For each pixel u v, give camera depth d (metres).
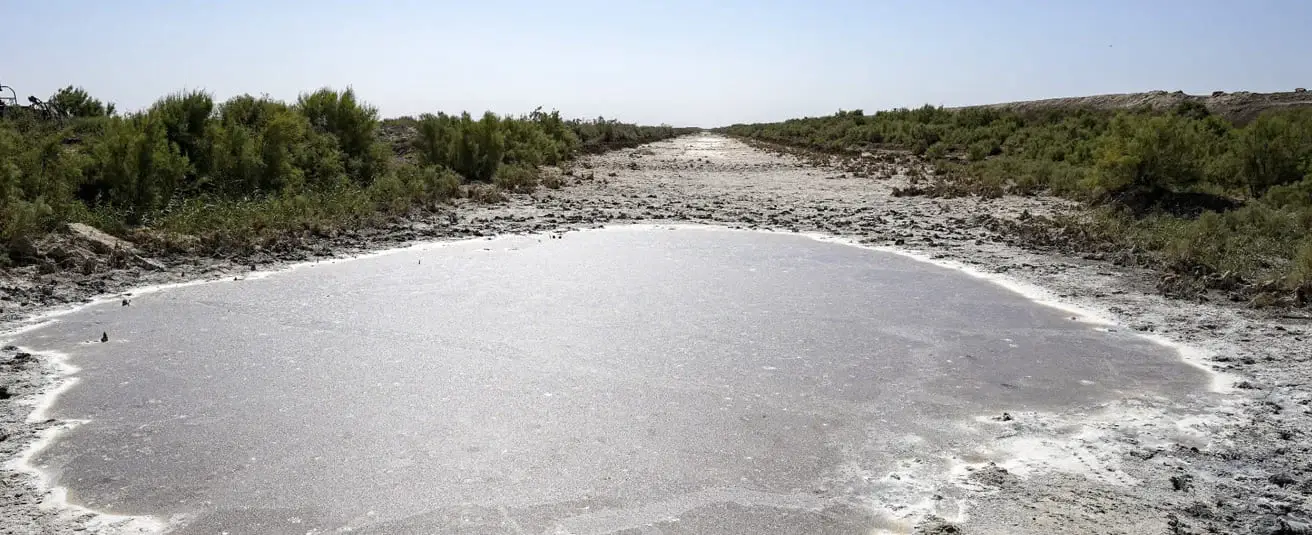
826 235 13.54
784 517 4.18
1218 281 9.70
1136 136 16.98
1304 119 18.86
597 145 38.97
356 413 5.47
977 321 8.05
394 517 4.13
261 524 4.06
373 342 7.12
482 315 8.08
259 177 15.99
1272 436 5.21
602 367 6.50
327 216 13.64
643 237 13.18
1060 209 16.53
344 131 20.08
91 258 10.05
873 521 4.14
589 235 13.34
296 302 8.54
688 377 6.29
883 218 15.30
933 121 44.44
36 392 5.83
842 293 9.23
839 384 6.16
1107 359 6.86
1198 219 13.62
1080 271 10.59
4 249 9.83
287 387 5.96
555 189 20.16
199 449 4.90
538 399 5.77
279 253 11.18
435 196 17.06
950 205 17.27
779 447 5.02
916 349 7.09
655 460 4.82
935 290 9.43
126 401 5.66
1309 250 9.58
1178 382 6.29
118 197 13.29
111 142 13.58
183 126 16.06
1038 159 24.78
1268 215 13.44
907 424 5.41
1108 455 4.92
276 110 18.42
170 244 11.02
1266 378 6.38
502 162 24.61
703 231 13.91
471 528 4.03
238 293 8.92
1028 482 4.56
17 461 4.73
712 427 5.31
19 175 11.80
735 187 21.16
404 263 10.72
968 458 4.89
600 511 4.22
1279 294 9.05
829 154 35.03
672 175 24.70
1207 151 17.86
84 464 4.70
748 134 60.72
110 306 8.34
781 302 8.77
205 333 7.35
